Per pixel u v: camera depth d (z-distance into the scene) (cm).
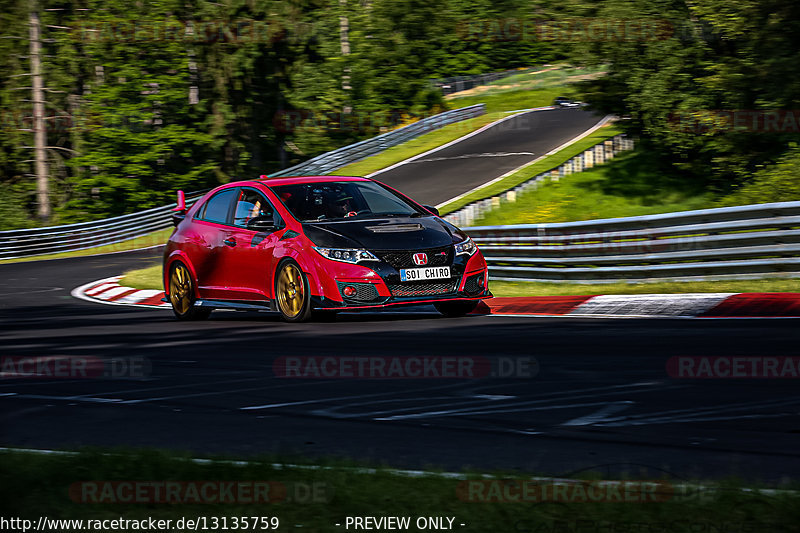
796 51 8375
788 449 1188
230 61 17125
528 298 3378
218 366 2112
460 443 1280
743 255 3309
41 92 14262
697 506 858
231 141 17788
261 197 3138
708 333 2300
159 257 8262
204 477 1015
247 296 3084
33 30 14175
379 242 2841
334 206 3072
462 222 8294
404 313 3156
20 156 16512
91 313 3841
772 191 7606
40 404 1705
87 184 15688
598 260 3750
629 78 10062
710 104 9500
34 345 2708
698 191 10088
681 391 1609
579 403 1542
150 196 16388
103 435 1410
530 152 11650
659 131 9988
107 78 17050
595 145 11150
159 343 2598
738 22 8512
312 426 1433
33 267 7906
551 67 18462
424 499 905
